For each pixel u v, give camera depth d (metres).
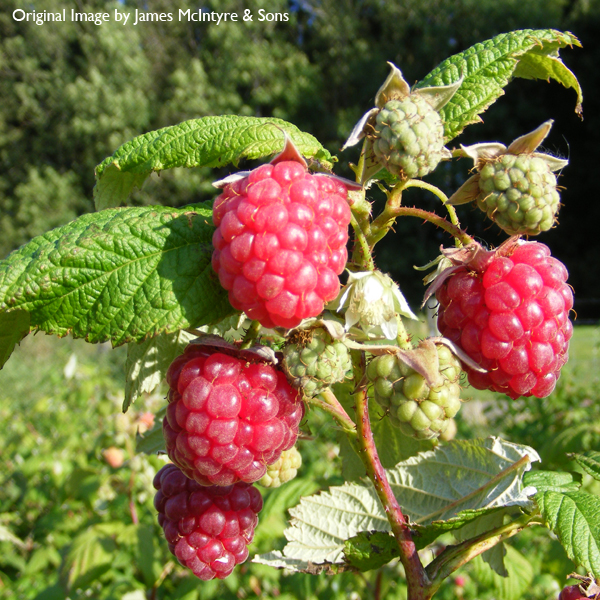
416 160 0.10
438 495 0.12
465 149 0.10
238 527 0.11
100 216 0.10
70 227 0.10
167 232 0.09
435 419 0.09
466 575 0.25
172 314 0.09
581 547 0.09
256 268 0.08
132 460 0.25
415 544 0.11
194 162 0.11
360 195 0.10
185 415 0.09
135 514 0.25
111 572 0.24
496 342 0.09
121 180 0.13
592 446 0.23
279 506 0.20
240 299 0.08
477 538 0.10
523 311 0.09
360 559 0.11
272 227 0.08
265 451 0.09
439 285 0.10
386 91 0.10
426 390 0.09
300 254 0.08
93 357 0.83
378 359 0.09
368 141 0.10
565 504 0.10
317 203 0.08
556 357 0.10
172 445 0.10
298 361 0.09
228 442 0.09
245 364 0.09
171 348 0.12
